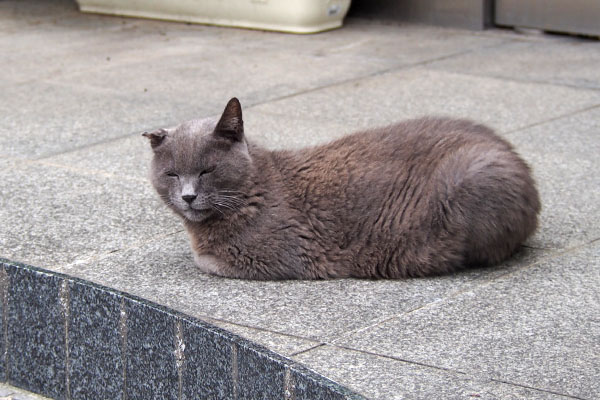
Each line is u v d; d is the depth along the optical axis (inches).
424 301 196.5
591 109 340.5
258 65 419.5
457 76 390.9
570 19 446.6
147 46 463.2
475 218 203.6
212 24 504.4
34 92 388.5
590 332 179.2
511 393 157.2
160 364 180.2
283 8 473.1
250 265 210.7
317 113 346.9
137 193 272.7
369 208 209.6
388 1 502.0
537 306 191.6
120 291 186.7
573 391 157.3
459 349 173.9
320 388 151.6
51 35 494.3
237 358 165.9
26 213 257.4
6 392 202.5
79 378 195.2
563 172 277.6
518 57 418.0
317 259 210.8
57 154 311.3
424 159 213.5
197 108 358.6
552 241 227.9
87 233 243.0
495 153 209.3
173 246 234.5
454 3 477.4
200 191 204.8
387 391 158.9
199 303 198.7
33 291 197.9
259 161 214.5
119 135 330.3
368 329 183.6
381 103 356.8
